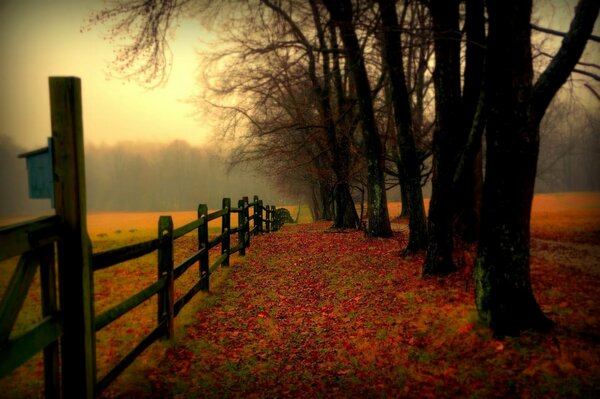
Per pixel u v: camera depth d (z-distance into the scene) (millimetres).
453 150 6957
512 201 4582
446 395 3650
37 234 2480
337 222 17359
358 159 16719
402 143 9344
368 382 4086
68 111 2750
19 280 2426
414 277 7578
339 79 15219
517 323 4566
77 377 2871
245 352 4836
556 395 3395
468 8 6621
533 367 3846
